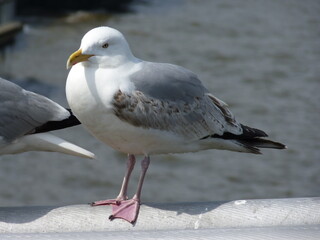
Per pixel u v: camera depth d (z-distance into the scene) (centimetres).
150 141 586
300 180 1483
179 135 596
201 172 1523
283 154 1619
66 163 1557
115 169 1530
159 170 1525
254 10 3291
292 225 512
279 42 2723
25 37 2625
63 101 1967
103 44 556
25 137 642
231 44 2670
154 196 1393
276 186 1452
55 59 2405
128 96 559
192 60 2444
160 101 579
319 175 1505
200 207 554
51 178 1473
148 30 2850
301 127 1794
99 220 552
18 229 544
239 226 532
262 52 2566
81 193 1409
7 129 635
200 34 2819
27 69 2267
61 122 645
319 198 547
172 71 598
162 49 2584
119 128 570
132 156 618
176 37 2755
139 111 566
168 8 3250
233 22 3042
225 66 2366
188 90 600
